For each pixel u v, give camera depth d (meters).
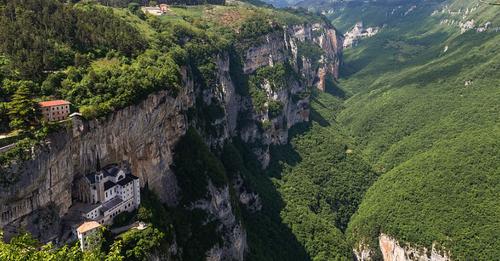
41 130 105.69
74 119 112.69
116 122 124.06
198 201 151.88
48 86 121.25
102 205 117.25
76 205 115.50
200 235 148.00
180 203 150.62
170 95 149.12
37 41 132.50
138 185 127.56
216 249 150.50
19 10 143.88
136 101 130.75
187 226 145.88
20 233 90.44
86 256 80.88
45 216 105.69
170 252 129.00
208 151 170.88
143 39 175.50
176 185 152.50
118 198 122.19
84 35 148.50
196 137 166.88
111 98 125.50
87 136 115.94
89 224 110.00
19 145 101.25
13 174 98.50
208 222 153.12
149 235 121.50
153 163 140.75
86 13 166.12
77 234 109.19
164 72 151.25
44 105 110.56
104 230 112.94
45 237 104.81
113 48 155.25
